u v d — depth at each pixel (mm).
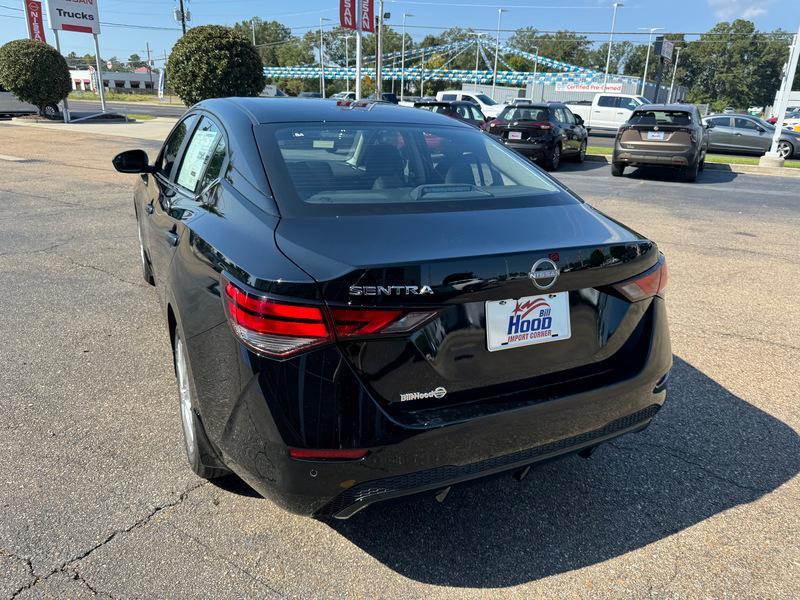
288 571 2164
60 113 26078
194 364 2186
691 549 2326
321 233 2014
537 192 2660
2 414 3080
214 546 2262
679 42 88562
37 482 2568
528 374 2090
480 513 2514
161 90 62812
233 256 1999
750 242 7176
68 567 2129
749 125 20219
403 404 1898
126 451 2803
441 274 1845
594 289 2172
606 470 2812
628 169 15125
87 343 3939
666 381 2443
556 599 2082
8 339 3979
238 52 20516
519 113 14570
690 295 5211
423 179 2562
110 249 6148
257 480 1932
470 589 2117
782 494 2652
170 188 3244
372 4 26578
